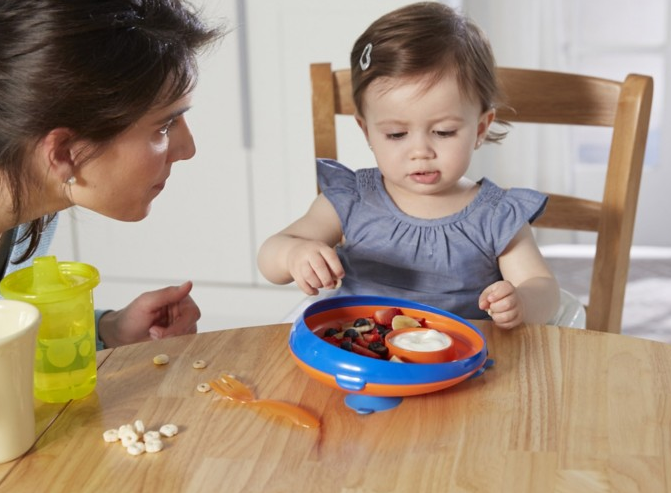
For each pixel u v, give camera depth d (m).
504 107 1.51
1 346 0.75
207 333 1.05
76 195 0.92
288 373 0.95
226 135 2.46
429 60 1.27
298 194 2.47
